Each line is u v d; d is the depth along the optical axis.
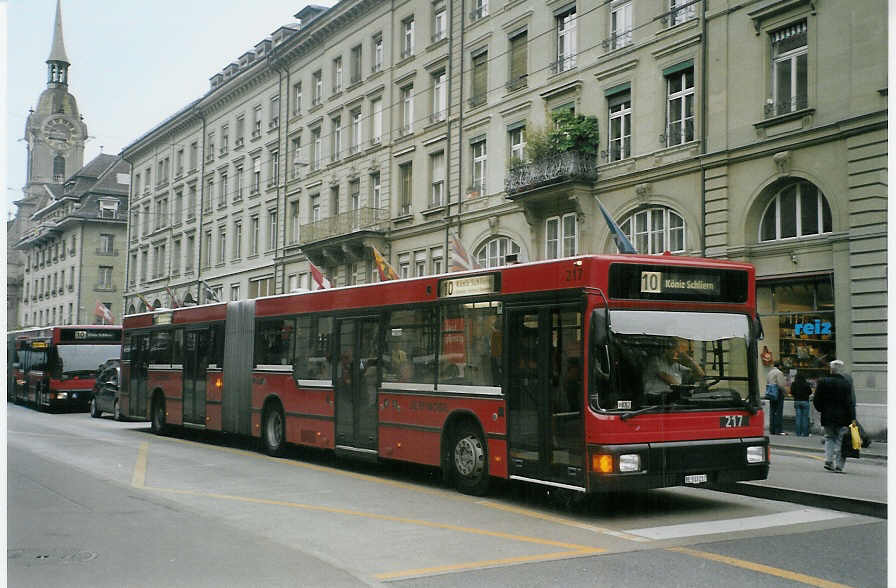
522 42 29.77
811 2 20.31
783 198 21.30
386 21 37.34
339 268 39.78
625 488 8.88
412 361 12.12
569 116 26.28
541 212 28.02
